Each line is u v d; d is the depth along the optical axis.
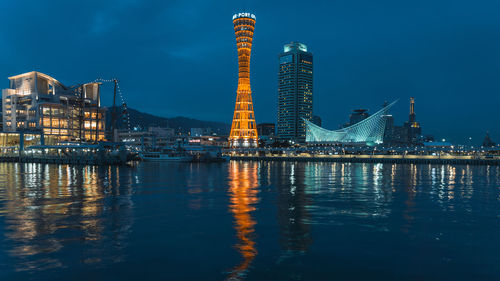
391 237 21.98
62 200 36.25
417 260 17.78
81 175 71.06
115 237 21.66
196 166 116.75
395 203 35.19
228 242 20.66
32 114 190.00
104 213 29.20
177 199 37.16
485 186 53.47
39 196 39.16
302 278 15.45
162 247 19.67
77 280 15.09
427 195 41.81
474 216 28.64
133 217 27.56
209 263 17.19
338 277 15.55
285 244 20.31
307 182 58.09
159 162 143.62
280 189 47.09
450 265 17.14
